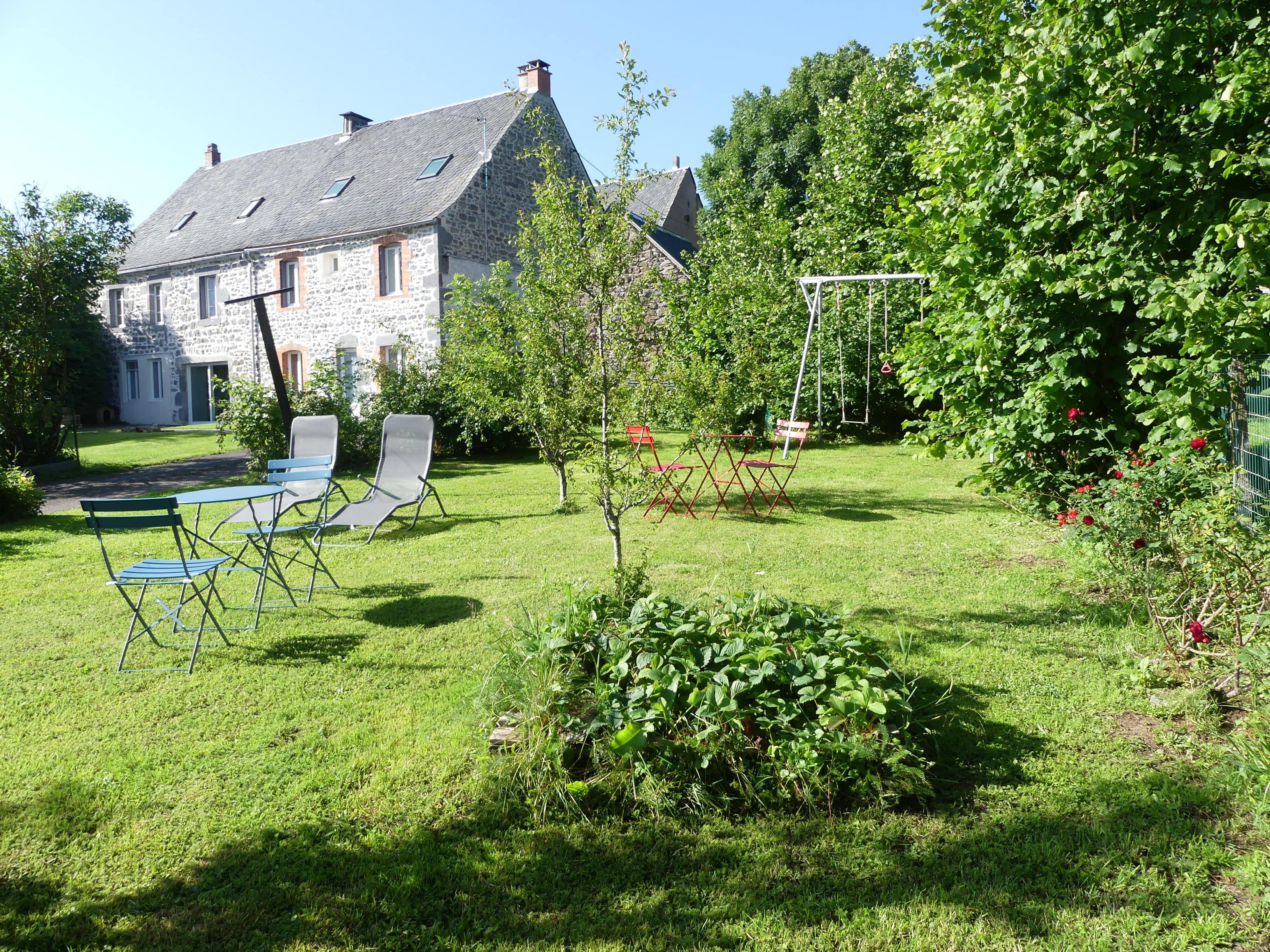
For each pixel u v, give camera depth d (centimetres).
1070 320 568
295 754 338
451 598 564
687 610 365
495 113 2175
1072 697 372
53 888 255
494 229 2089
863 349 1548
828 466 1212
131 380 2675
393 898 248
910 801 294
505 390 1008
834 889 248
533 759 303
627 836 277
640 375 706
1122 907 236
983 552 652
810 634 351
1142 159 491
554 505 939
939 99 620
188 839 280
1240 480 495
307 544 589
